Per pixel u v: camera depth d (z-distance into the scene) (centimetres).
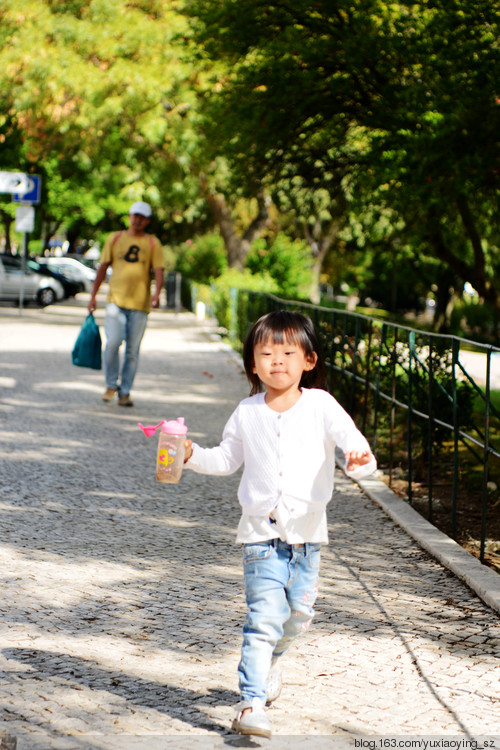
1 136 2819
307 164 1611
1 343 1980
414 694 392
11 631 448
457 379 780
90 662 414
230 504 743
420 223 1585
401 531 670
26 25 2608
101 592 513
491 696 392
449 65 1170
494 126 1173
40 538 617
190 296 3778
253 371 374
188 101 2608
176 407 1216
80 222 6194
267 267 3647
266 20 1362
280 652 377
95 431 1023
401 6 1252
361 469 339
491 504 780
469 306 5597
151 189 3023
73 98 2658
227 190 1762
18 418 1084
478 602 514
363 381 959
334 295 7719
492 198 1473
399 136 1213
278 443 355
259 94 1378
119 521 672
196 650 434
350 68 1265
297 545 356
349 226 2736
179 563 575
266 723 335
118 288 1170
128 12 2639
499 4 1145
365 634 462
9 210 4691
